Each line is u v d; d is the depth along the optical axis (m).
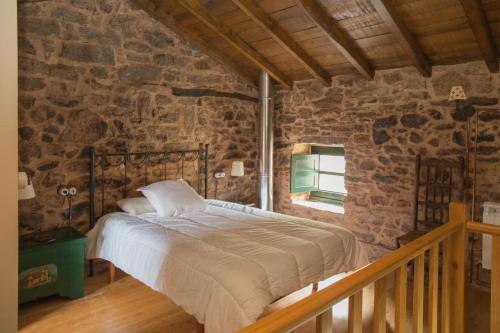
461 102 3.91
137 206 3.99
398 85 4.36
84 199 4.07
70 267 3.46
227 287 2.38
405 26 3.56
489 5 3.07
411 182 4.31
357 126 4.75
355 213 4.84
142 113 4.50
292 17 3.90
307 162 5.72
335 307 3.34
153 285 2.93
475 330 2.96
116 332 2.92
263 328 0.95
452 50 3.77
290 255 2.76
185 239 3.03
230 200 5.50
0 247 2.22
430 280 1.81
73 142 3.96
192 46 4.95
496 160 3.71
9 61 2.20
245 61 5.21
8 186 2.24
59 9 3.80
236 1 3.70
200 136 5.09
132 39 4.38
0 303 2.24
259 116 5.34
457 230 1.99
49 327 3.00
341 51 4.05
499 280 1.92
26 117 3.64
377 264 1.40
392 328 2.97
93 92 4.08
